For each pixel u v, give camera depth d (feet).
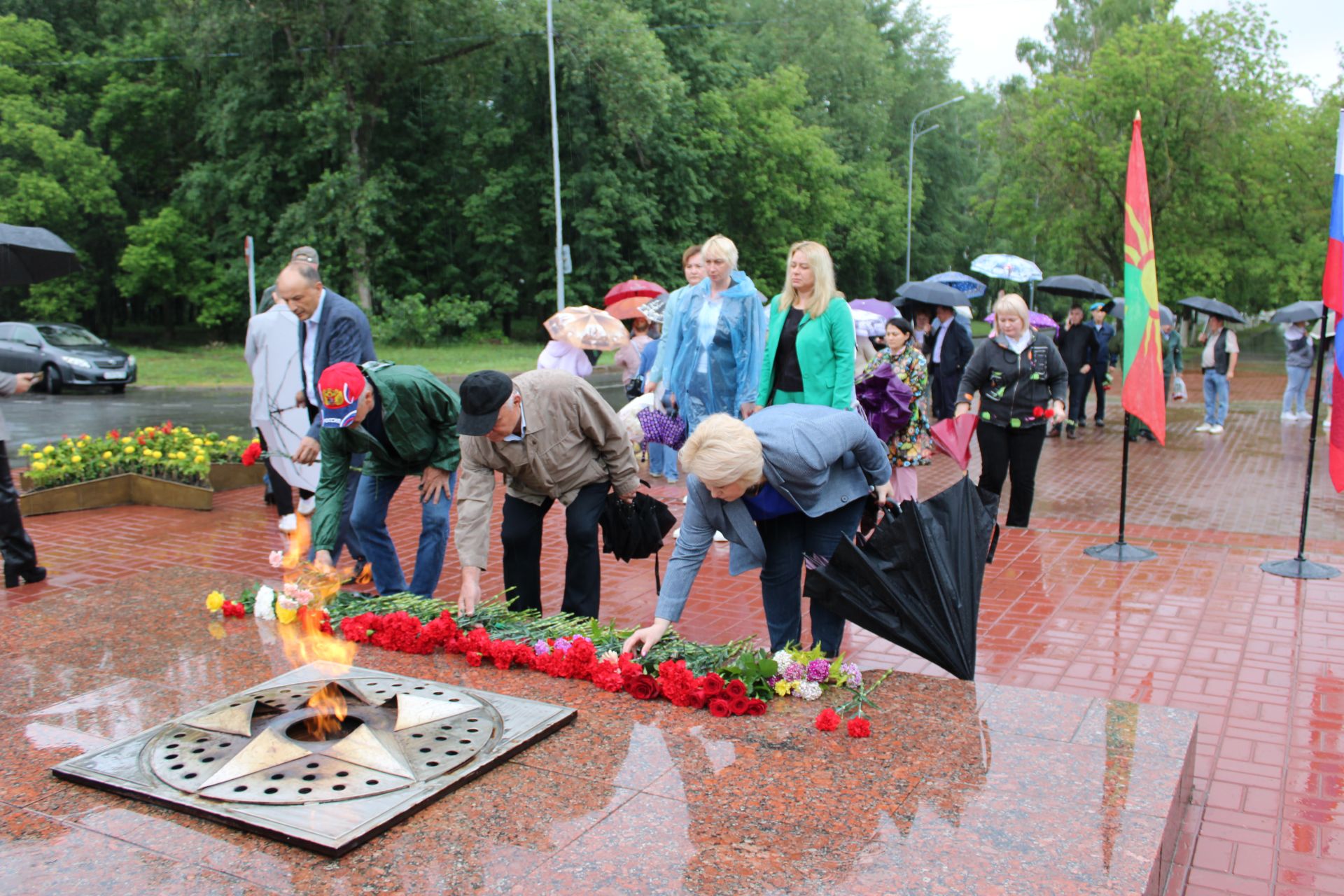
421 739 10.16
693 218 113.70
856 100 151.33
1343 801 11.07
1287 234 98.27
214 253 105.70
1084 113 96.84
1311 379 65.72
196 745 10.12
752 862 8.06
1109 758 9.92
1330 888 9.41
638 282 37.96
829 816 8.79
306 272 17.80
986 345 23.82
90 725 10.80
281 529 24.59
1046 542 23.32
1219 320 44.93
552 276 109.50
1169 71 91.56
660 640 12.82
